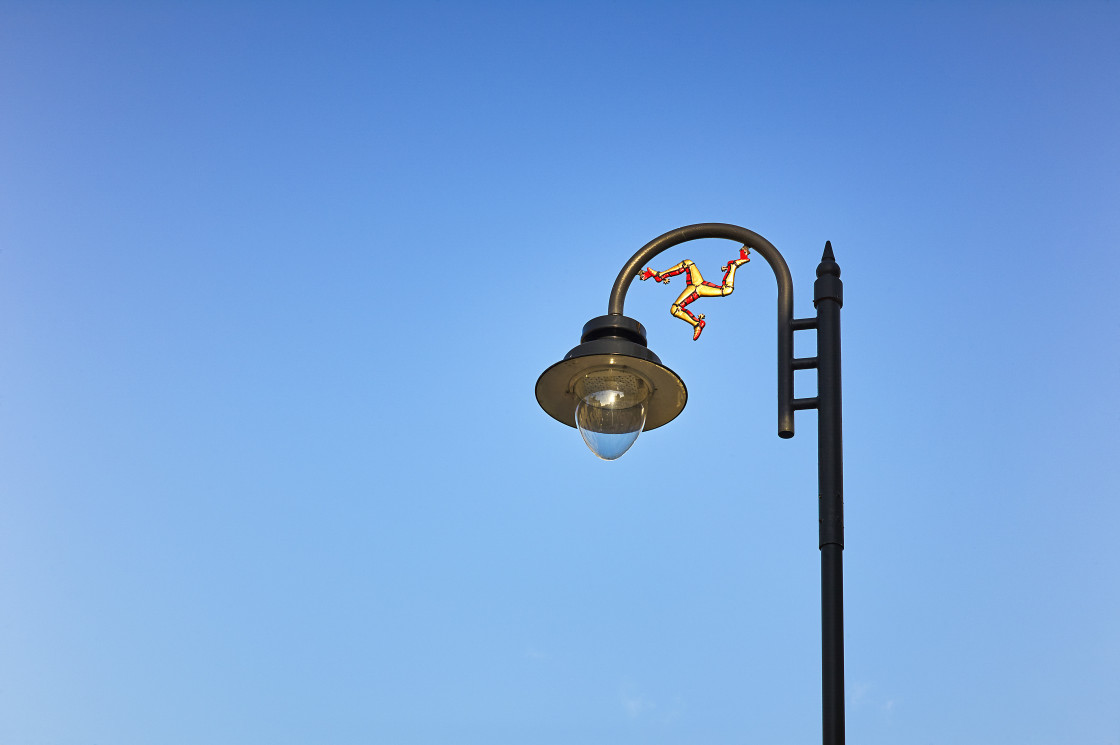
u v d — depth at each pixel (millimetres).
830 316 9852
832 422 9508
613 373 10250
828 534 9109
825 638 8781
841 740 8461
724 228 10500
